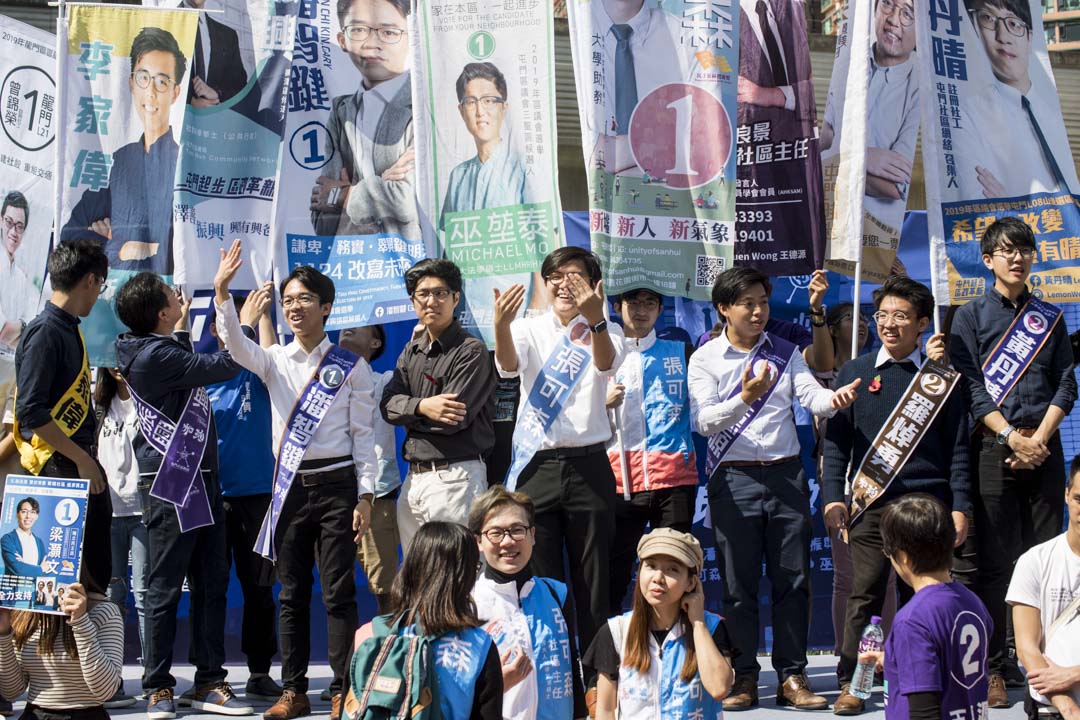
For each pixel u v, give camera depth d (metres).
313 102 6.37
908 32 6.68
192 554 5.85
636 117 6.30
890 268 6.72
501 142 6.28
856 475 5.79
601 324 5.30
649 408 6.21
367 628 3.47
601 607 5.43
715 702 4.02
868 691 5.21
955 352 6.05
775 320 6.66
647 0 6.37
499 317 5.30
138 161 6.12
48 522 4.16
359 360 5.83
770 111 6.53
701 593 4.03
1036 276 6.49
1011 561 5.89
